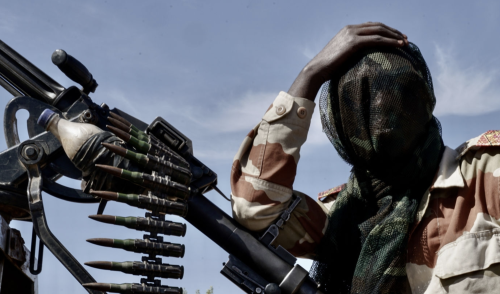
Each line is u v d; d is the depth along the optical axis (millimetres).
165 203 2566
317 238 2842
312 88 2754
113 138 2641
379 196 2732
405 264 2553
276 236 2699
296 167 2756
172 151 2729
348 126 2689
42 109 2799
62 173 2727
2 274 2527
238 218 2703
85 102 2797
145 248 2521
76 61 2764
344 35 2721
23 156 2607
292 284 2611
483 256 2340
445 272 2367
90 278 2545
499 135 2496
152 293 2492
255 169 2719
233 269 2664
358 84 2617
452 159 2615
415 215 2576
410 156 2619
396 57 2621
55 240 2547
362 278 2559
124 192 2645
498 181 2432
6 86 2898
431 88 2803
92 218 2492
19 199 2648
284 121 2729
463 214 2459
